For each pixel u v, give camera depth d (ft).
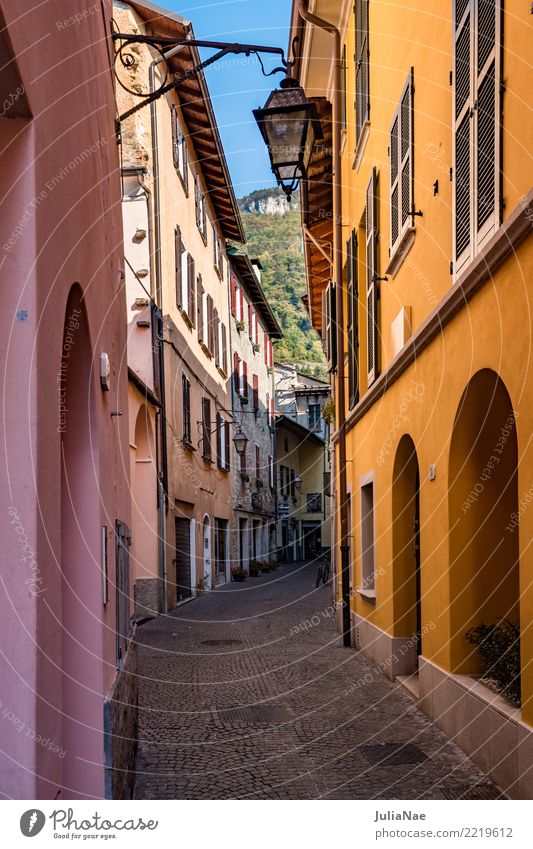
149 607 47.93
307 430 137.80
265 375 116.98
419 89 23.63
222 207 76.38
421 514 23.43
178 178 58.13
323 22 35.53
